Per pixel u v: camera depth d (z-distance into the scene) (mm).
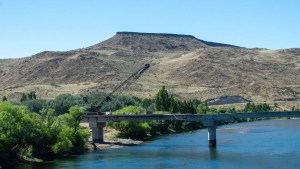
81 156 134125
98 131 171750
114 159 127250
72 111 146375
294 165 113188
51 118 133000
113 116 172500
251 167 111625
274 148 146250
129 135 188750
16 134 113625
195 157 129875
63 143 131125
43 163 119562
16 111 116875
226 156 130500
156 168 111812
